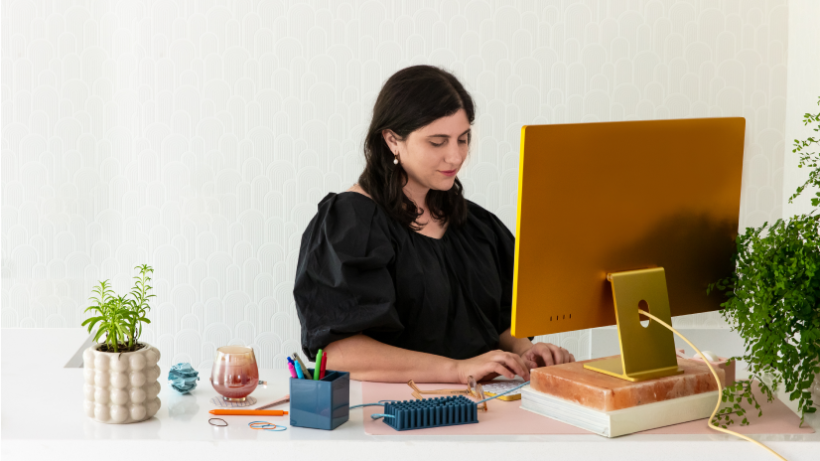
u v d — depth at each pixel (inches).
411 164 61.2
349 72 107.5
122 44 107.1
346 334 55.5
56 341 65.6
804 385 43.3
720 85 106.7
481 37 107.0
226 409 45.6
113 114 108.0
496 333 66.6
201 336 111.1
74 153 108.3
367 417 45.1
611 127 44.1
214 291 110.7
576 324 46.9
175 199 109.3
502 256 71.1
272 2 106.6
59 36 106.8
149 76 107.5
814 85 96.0
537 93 107.8
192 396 49.2
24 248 109.3
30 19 106.4
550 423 44.4
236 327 111.3
